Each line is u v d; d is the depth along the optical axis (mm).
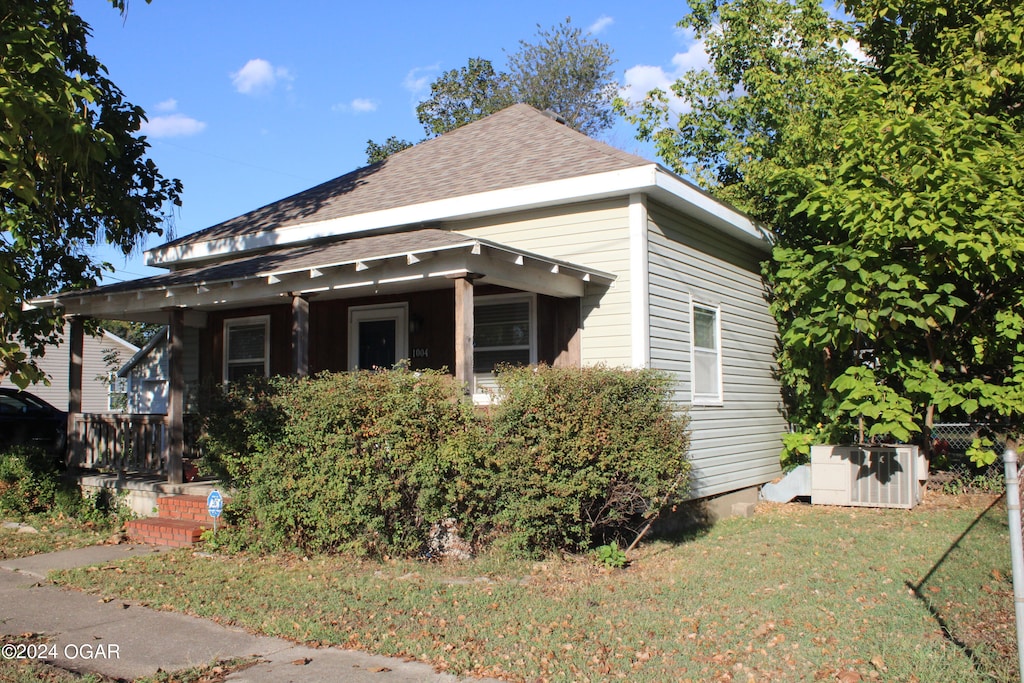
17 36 6281
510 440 7980
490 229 11344
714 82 18438
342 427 8242
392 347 12094
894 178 10961
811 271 11242
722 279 12523
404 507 8367
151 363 18500
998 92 12578
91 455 11969
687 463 8641
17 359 5406
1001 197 10539
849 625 6012
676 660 5355
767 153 16844
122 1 9016
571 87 39312
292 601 6863
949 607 6344
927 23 13922
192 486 10500
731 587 7266
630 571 7988
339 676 5156
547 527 8047
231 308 13562
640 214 10180
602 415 7965
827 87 14273
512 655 5469
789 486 12906
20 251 11008
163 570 8133
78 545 9555
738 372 12867
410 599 6840
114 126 11875
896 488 11539
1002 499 11211
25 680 5098
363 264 9148
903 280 10391
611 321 10273
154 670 5320
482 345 11094
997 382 12117
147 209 13195
